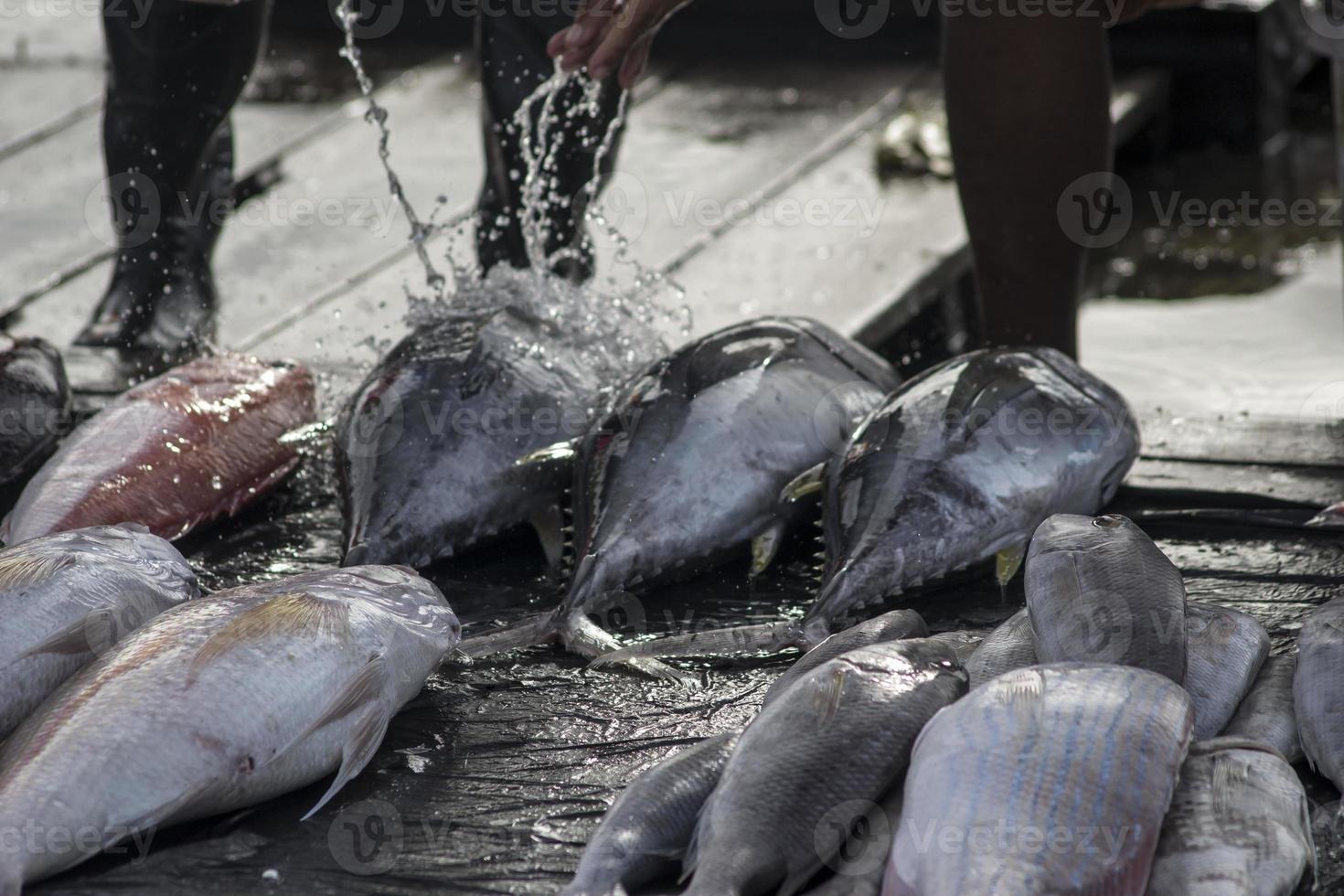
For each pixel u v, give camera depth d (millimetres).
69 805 2834
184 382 4957
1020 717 2740
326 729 3201
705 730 3477
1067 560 3527
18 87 12758
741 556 4523
